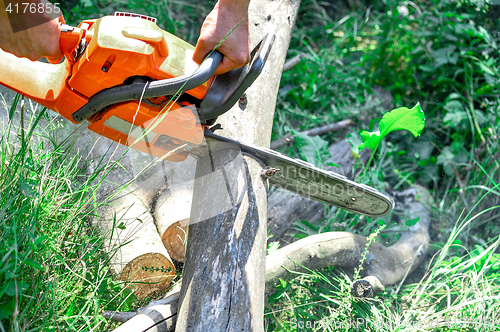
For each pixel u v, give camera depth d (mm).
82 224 1700
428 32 3666
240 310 1412
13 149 1571
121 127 1604
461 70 3367
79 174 1836
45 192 1501
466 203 2816
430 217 2801
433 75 3660
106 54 1373
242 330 1378
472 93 3271
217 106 1528
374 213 1966
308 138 2535
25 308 1264
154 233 1920
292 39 3818
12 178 1445
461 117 3074
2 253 1284
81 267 1571
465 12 3758
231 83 1559
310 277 2047
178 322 1429
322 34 4027
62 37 1438
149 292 1858
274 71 2301
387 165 3150
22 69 1573
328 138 3246
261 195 1724
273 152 1740
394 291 2174
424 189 2992
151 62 1423
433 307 2053
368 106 3361
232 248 1524
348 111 3307
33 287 1385
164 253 1873
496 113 3045
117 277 1802
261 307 1496
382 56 3752
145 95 1425
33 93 1543
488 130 3092
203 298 1431
